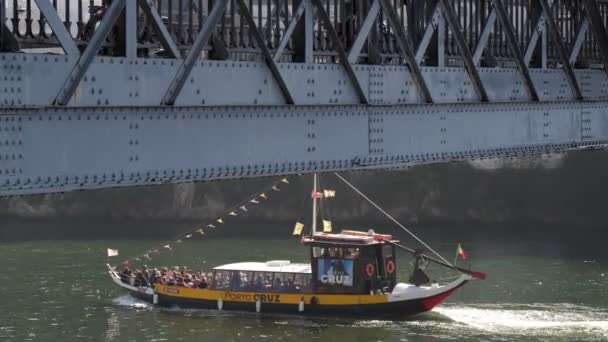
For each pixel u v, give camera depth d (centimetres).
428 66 7200
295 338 12544
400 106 6931
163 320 13488
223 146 5722
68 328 12706
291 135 6134
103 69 5028
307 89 6212
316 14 6294
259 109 5925
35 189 4809
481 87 7600
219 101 5659
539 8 8306
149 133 5306
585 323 12750
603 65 9100
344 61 6419
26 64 4716
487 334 12381
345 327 13150
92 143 5038
